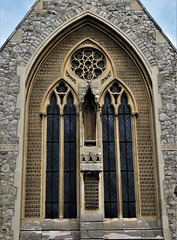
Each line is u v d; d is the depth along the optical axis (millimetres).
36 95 18828
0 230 16031
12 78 18172
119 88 19234
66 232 16562
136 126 18484
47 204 17312
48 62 19359
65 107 18828
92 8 19688
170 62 18734
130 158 18141
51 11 19453
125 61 19484
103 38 19859
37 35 19000
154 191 17500
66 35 19672
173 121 17797
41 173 17562
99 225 16062
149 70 18688
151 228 16688
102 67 19516
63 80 19078
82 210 16344
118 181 17609
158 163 17219
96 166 16844
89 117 18172
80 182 16672
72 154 18078
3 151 17031
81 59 19578
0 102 17750
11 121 17500
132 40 19188
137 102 18875
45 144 18062
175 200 16641
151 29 19328
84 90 18578
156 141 17656
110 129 18562
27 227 16594
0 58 18422
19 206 16359
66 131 18422
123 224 16906
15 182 16641
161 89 18312
